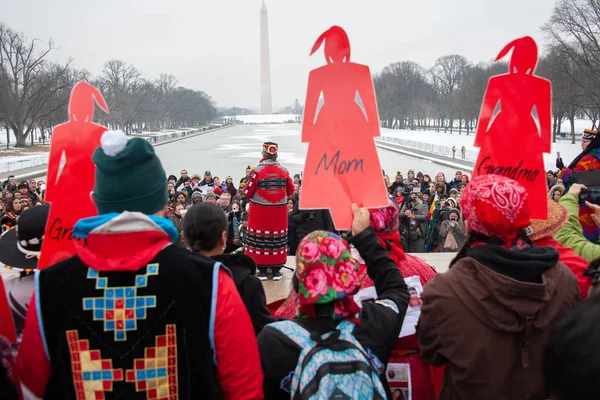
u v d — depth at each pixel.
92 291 2.12
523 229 2.53
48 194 3.07
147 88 117.19
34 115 67.75
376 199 2.97
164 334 2.10
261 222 7.34
